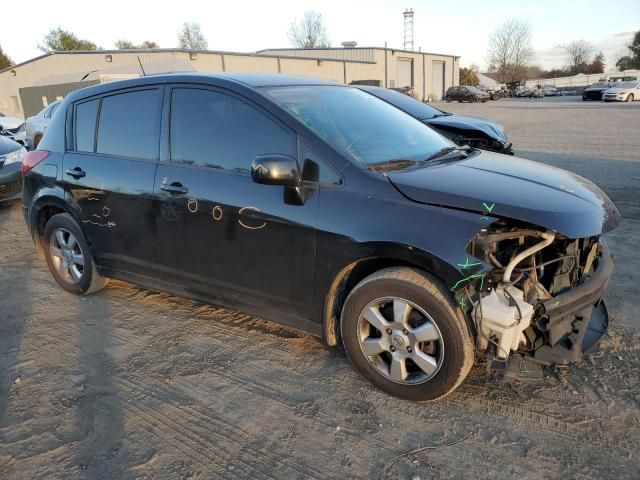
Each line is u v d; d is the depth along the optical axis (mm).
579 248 2957
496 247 2789
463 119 8469
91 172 4027
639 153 11789
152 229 3717
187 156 3508
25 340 3746
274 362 3367
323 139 2988
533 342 2797
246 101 3258
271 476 2408
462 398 2930
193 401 2977
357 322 2965
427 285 2672
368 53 46031
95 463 2508
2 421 2830
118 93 3959
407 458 2496
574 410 2801
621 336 3533
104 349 3590
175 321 3986
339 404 2920
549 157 11586
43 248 4738
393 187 2781
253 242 3205
